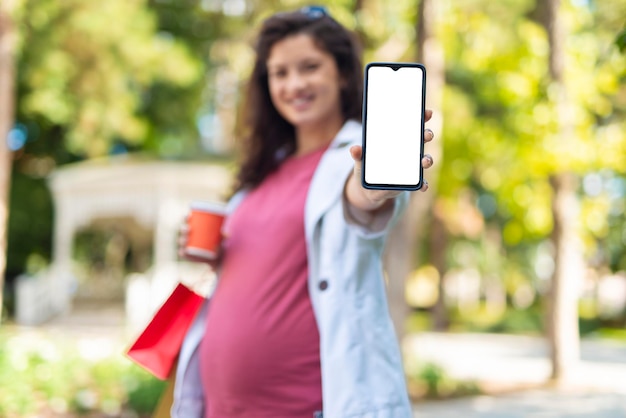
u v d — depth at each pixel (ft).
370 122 7.02
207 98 79.56
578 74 40.78
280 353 9.11
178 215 60.49
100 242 90.33
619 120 47.96
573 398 37.42
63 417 25.38
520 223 45.19
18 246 80.84
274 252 9.43
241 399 9.29
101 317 64.34
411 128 7.02
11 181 79.56
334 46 10.25
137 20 65.62
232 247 10.02
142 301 60.29
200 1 75.36
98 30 60.95
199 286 10.71
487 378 44.21
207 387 9.79
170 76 67.41
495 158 49.80
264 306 9.28
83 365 30.50
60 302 64.75
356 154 7.02
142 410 26.27
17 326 58.44
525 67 40.45
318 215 8.98
